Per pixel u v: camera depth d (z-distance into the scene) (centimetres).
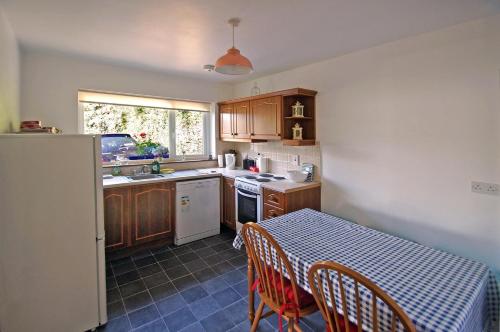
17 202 164
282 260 147
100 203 191
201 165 422
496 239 197
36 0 170
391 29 217
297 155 344
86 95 317
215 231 372
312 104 318
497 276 185
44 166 170
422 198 234
